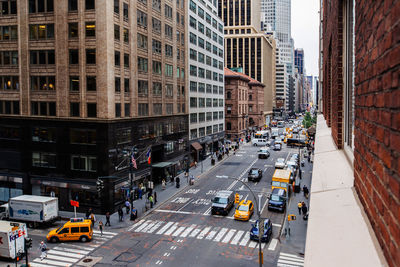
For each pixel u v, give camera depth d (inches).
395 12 73.1
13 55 1547.7
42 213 1245.7
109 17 1403.8
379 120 91.5
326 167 215.3
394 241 73.4
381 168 88.5
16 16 1524.4
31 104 1533.0
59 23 1454.2
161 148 1968.5
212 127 3009.4
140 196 1662.2
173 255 988.6
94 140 1435.8
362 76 122.6
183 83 2262.6
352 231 101.8
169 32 2020.2
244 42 6063.0
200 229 1210.6
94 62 1417.3
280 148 3277.6
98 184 1290.6
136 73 1638.8
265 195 1672.0
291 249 1027.3
